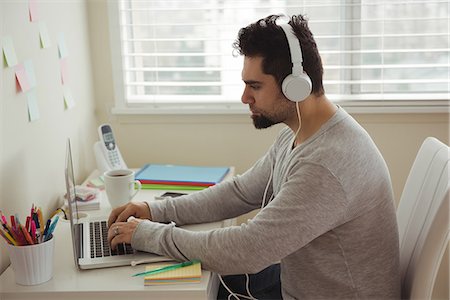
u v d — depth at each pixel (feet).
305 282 4.82
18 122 5.30
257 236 4.40
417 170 5.42
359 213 4.53
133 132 7.80
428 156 5.29
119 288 4.31
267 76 4.58
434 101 7.38
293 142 4.99
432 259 4.60
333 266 4.70
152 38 7.66
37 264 4.37
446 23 7.38
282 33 4.56
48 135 6.03
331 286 4.75
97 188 6.56
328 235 4.65
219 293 5.48
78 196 6.00
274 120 4.73
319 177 4.35
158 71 7.73
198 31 7.59
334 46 7.56
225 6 7.48
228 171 6.98
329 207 4.33
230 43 7.55
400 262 5.30
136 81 7.86
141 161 7.88
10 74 5.15
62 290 4.31
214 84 7.64
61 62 6.46
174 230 4.74
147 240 4.74
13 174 5.17
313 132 4.67
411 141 7.53
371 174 4.52
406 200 5.48
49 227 4.53
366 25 7.46
